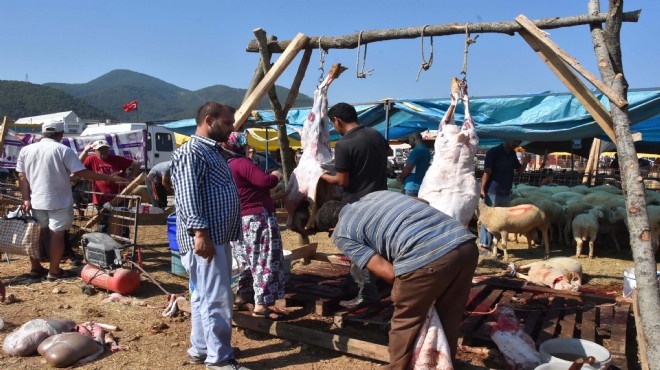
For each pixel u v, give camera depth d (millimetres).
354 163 4578
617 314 4777
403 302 3230
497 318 4391
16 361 4070
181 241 3852
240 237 3988
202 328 4027
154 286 6336
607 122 4258
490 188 8695
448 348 3320
